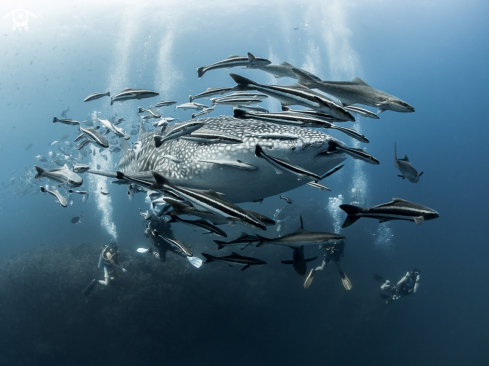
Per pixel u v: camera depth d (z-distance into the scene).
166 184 2.50
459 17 55.00
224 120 3.82
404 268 21.20
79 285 10.99
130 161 5.27
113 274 10.30
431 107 113.88
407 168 4.46
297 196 29.14
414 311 17.92
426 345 15.80
